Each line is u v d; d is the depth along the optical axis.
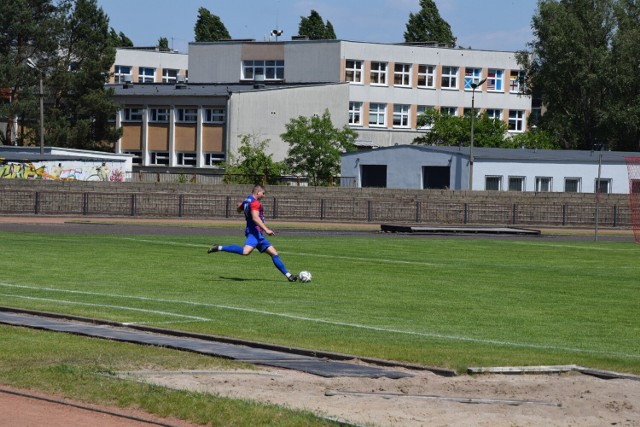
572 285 34.16
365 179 107.62
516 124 154.88
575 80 131.12
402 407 14.20
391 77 145.25
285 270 32.41
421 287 32.06
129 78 174.62
